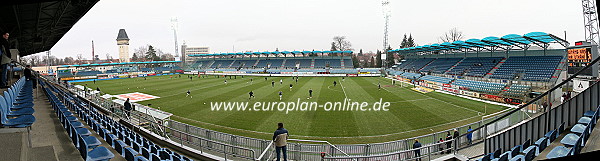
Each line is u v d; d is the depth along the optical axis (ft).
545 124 27.89
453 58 172.45
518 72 114.52
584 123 26.55
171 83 164.14
